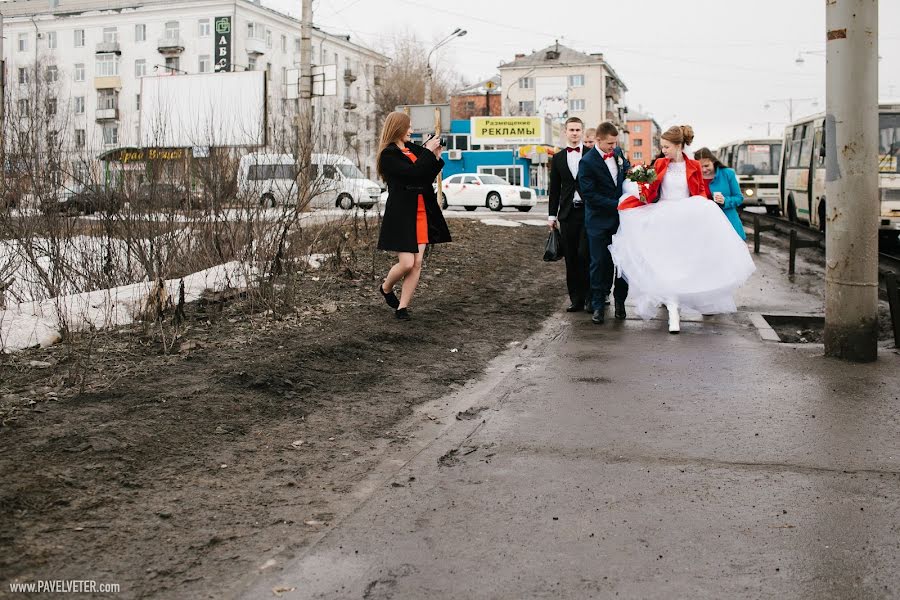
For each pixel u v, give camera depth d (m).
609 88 109.88
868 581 3.15
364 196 29.89
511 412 5.52
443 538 3.55
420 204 8.27
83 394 5.28
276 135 10.93
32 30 86.00
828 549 3.43
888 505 3.89
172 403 5.19
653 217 8.55
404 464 4.52
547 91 104.94
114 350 6.45
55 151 9.53
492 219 25.66
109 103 83.94
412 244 8.10
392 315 8.60
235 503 3.92
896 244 19.62
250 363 6.15
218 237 10.23
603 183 8.78
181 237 10.07
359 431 5.07
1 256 8.66
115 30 84.00
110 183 9.62
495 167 60.84
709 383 6.24
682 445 4.80
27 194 9.13
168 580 3.15
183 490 4.04
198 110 13.30
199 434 4.79
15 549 3.33
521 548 3.45
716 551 3.41
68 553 3.33
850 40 6.78
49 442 4.42
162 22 82.25
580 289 9.68
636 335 8.23
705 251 8.41
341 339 7.14
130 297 7.93
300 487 4.15
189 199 10.25
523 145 60.56
